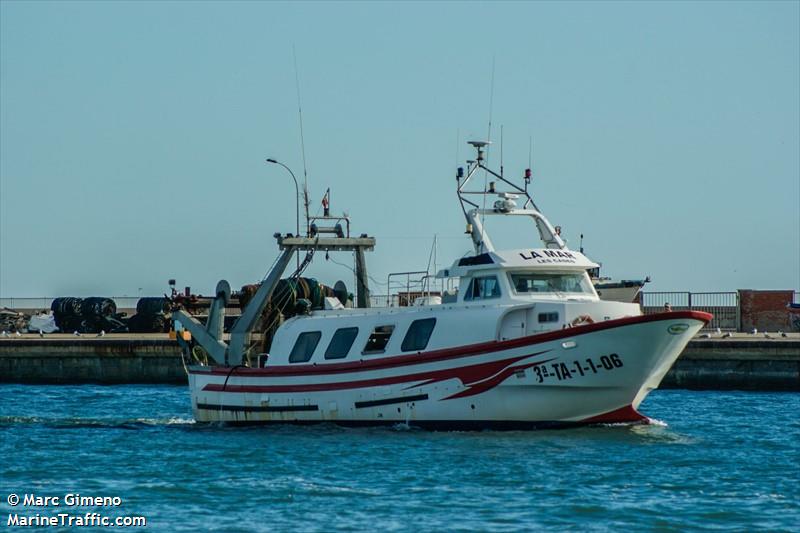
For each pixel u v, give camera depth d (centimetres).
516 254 12788
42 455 12531
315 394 13388
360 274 14925
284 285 14988
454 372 12456
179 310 15688
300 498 10081
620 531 9012
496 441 12194
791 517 9375
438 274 13350
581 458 11456
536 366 12112
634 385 12288
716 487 10350
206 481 10869
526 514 9450
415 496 10044
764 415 15588
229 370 14338
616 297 18250
